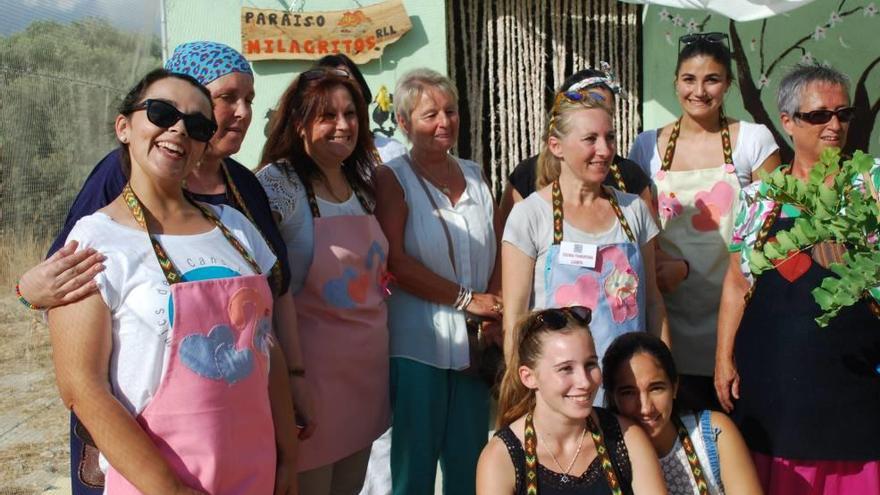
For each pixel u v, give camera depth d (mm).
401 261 3510
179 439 2176
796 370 3000
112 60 5504
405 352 3508
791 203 2617
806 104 3119
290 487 2658
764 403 3074
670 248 3975
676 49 5250
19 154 5672
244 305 2281
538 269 3320
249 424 2301
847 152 5270
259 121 5066
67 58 5570
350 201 3338
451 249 3574
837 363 2967
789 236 2518
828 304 2473
